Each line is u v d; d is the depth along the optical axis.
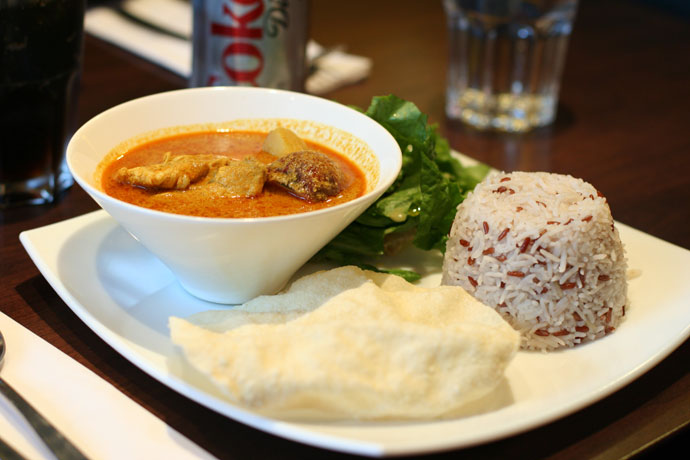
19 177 0.50
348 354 0.36
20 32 0.46
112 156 0.44
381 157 0.44
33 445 0.36
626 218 0.53
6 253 0.46
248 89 0.48
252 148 0.46
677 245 0.50
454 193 0.48
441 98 0.68
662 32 0.86
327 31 0.80
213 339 0.37
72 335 0.41
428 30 0.83
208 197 0.42
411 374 0.36
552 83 0.65
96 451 0.36
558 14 0.63
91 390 0.38
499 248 0.42
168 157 0.44
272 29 0.56
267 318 0.39
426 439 0.35
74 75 0.50
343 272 0.41
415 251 0.48
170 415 0.38
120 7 0.78
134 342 0.39
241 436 0.37
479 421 0.36
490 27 0.63
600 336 0.42
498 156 0.60
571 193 0.43
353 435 0.35
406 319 0.39
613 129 0.65
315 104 0.47
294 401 0.35
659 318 0.42
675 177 0.58
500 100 0.65
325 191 0.42
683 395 0.40
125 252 0.45
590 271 0.41
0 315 0.41
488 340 0.37
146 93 0.63
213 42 0.56
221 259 0.39
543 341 0.41
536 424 0.36
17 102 0.48
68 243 0.45
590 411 0.39
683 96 0.71
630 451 0.37
